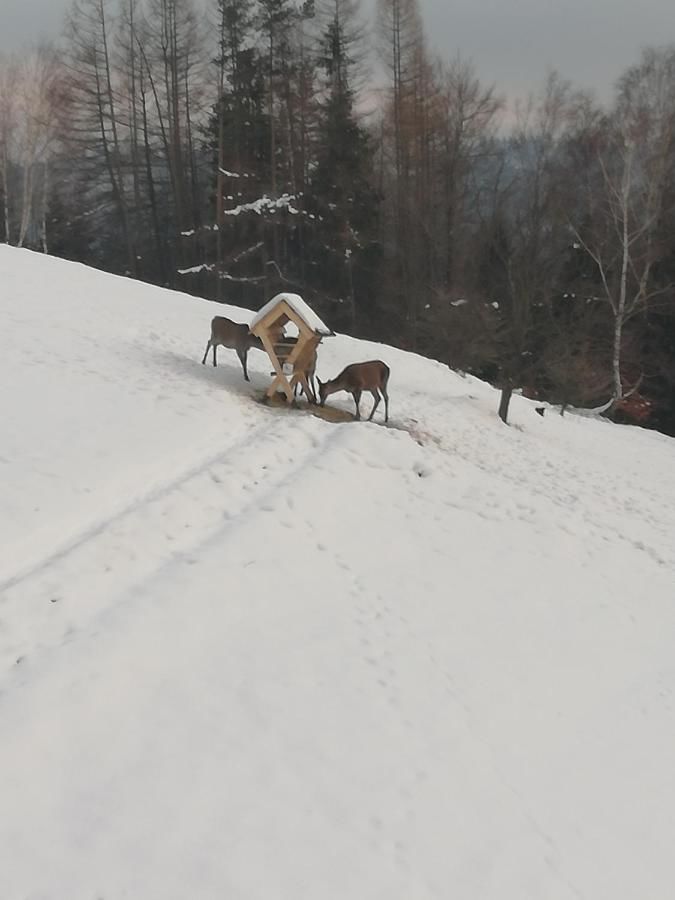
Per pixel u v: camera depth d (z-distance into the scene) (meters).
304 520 7.94
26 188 35.47
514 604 7.91
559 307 29.19
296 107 39.62
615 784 5.80
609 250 29.78
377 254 36.28
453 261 36.44
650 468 17.55
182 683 5.19
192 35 42.06
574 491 12.71
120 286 19.97
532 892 4.60
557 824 5.20
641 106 29.61
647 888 4.98
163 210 44.91
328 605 6.72
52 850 3.85
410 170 39.81
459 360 26.72
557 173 33.47
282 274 35.56
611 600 8.74
